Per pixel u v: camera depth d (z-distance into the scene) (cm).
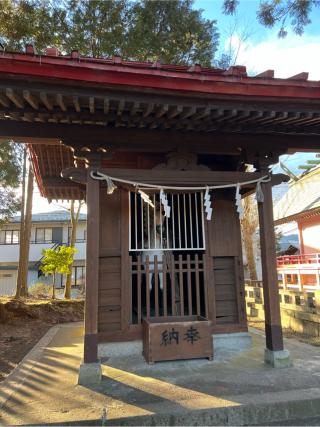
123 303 554
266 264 501
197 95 399
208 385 404
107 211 576
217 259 607
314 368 462
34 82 363
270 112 430
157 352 487
